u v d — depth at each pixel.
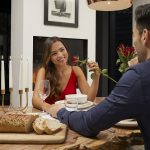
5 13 3.96
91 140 1.10
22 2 3.46
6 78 3.61
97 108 1.10
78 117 1.20
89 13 3.90
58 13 3.65
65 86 2.35
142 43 1.10
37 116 1.31
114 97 1.06
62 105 1.56
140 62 1.15
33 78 3.47
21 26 3.50
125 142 1.19
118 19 5.04
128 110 1.04
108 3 1.97
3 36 3.96
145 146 1.09
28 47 3.48
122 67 1.50
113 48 4.92
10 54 3.90
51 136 1.08
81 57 3.87
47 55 2.30
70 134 1.20
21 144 1.06
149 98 1.02
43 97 1.73
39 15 3.54
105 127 1.09
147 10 1.07
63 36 3.71
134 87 1.03
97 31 4.82
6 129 1.15
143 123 1.06
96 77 2.17
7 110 1.75
